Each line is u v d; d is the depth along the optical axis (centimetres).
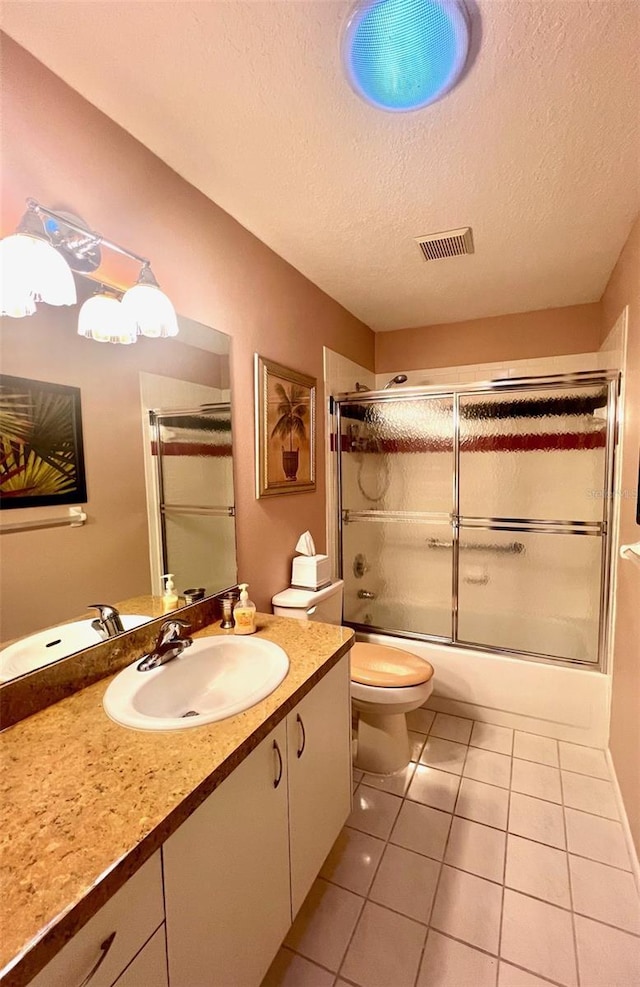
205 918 82
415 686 178
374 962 116
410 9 85
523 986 110
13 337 94
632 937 121
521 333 264
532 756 197
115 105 109
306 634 144
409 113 112
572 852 148
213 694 127
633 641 156
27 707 96
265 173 136
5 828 67
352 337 265
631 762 153
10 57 92
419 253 188
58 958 56
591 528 220
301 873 116
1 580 93
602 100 107
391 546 271
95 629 114
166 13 87
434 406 248
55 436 104
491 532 245
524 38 91
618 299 193
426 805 169
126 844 64
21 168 94
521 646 233
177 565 140
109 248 112
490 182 140
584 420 221
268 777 100
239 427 167
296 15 87
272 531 191
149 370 128
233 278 162
